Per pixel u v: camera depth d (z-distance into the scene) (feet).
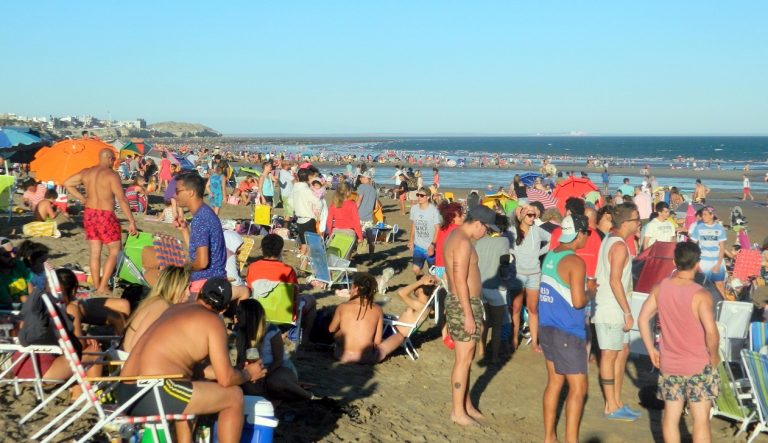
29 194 56.13
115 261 29.22
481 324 21.40
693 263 17.94
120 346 18.19
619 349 22.95
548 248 29.81
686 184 173.78
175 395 14.21
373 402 22.08
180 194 21.90
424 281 27.78
